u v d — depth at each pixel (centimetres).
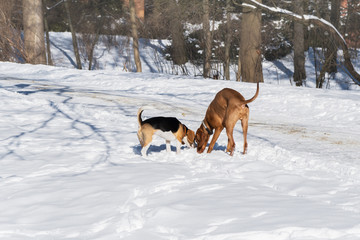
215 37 3125
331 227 394
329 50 2712
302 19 2430
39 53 3362
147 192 550
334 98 1596
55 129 1068
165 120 778
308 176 636
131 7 3325
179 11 3105
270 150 834
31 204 516
